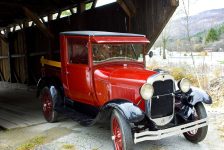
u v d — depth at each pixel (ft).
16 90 41.63
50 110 21.72
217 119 21.83
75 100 19.93
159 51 74.13
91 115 18.42
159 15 24.06
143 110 15.11
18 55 43.32
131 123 14.90
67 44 19.43
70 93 19.90
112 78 16.38
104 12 29.84
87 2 32.73
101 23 30.37
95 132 19.47
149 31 25.17
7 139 18.47
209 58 54.39
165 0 23.29
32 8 38.65
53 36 34.63
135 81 15.15
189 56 60.39
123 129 13.91
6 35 50.62
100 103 17.70
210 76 35.27
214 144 16.67
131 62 18.84
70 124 21.56
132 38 18.72
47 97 22.06
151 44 25.39
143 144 16.89
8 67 46.96
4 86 47.98
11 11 39.86
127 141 13.89
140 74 15.52
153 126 14.88
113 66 18.04
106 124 21.21
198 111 16.01
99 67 17.57
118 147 14.76
